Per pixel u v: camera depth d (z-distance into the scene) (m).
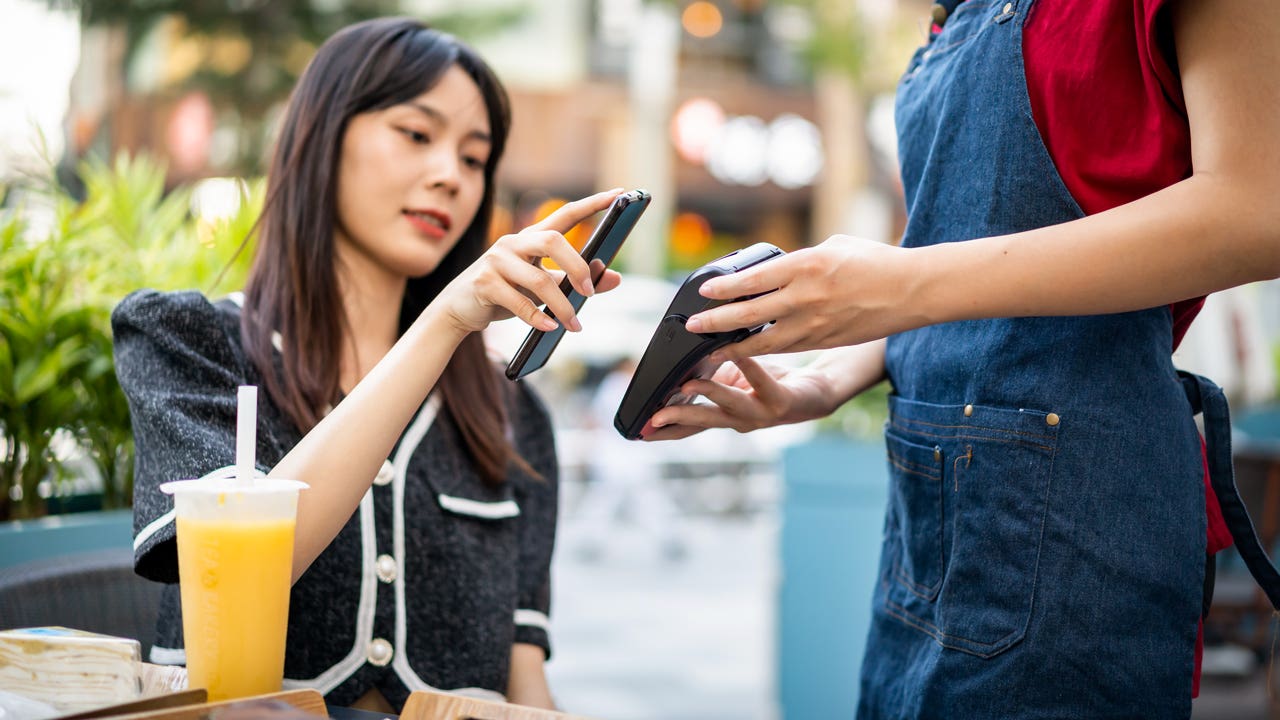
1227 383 4.75
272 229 1.34
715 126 10.76
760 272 0.88
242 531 0.80
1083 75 0.95
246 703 0.72
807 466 2.93
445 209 1.33
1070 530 0.94
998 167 0.99
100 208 1.79
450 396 1.35
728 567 6.56
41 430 1.60
